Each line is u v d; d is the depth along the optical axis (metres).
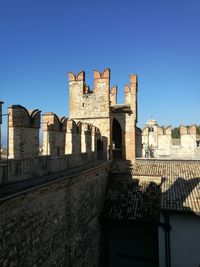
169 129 38.88
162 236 20.11
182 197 21.17
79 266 17.05
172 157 36.31
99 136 26.80
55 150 17.27
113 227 22.75
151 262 21.55
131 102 32.12
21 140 13.45
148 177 24.52
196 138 37.88
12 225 10.04
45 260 12.58
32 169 12.37
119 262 22.33
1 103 11.13
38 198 11.96
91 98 27.34
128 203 22.67
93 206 20.25
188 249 19.59
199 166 26.55
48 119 16.92
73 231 16.11
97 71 27.16
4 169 10.44
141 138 35.88
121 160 28.66
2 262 9.45
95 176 20.92
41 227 12.23
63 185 14.63
